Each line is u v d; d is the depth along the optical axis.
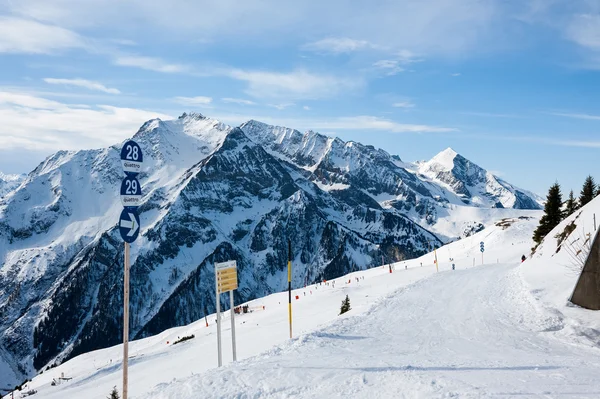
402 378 10.67
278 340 38.03
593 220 34.16
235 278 17.17
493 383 9.98
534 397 8.77
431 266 88.94
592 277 23.34
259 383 10.78
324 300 66.00
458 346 17.00
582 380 10.32
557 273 33.75
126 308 10.34
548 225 70.19
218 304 16.06
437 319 24.06
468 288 36.94
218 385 10.80
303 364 12.77
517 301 28.58
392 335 19.61
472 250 111.94
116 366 48.03
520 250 90.44
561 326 20.83
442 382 10.09
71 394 37.50
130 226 10.29
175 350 50.75
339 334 19.58
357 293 67.00
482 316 24.55
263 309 80.38
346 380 10.78
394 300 31.89
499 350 16.11
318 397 9.62
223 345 41.47
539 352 15.80
